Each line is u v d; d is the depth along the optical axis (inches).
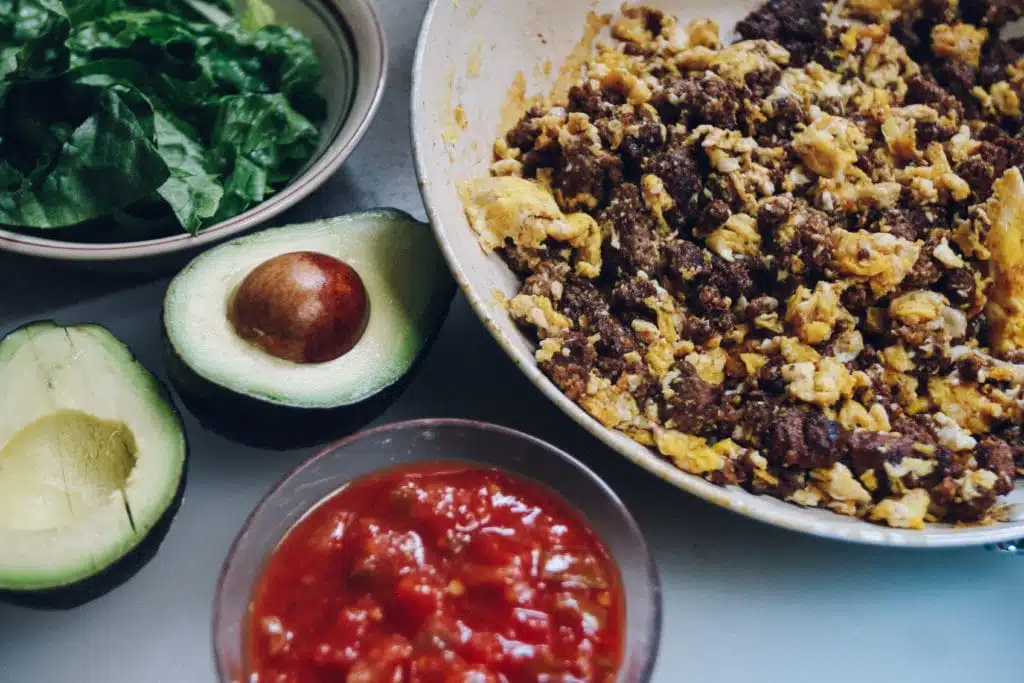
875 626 15.3
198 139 17.7
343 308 14.7
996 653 15.2
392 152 18.7
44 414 14.1
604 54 18.2
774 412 15.3
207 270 15.0
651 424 15.1
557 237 15.8
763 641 15.0
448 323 16.9
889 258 16.0
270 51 17.8
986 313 16.6
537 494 14.2
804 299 16.0
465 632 12.8
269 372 14.6
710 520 15.7
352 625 12.9
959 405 15.9
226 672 12.8
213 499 15.5
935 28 19.0
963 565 15.8
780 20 18.6
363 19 17.4
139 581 14.9
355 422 15.2
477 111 16.8
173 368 14.6
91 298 16.8
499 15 17.0
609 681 13.1
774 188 16.8
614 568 13.9
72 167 15.9
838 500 14.9
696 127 17.0
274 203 15.6
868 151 17.5
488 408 16.3
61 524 13.8
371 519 13.6
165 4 18.2
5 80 15.9
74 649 14.5
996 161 17.5
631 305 15.8
